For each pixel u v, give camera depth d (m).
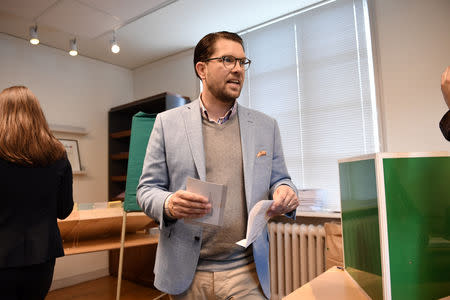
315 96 2.78
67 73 3.68
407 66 2.28
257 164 1.11
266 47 3.11
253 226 0.83
